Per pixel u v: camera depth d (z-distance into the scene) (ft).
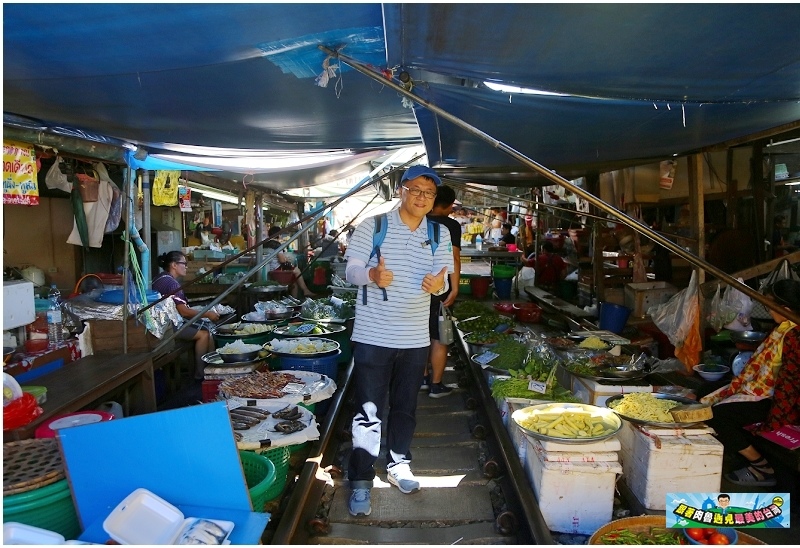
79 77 10.69
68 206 22.79
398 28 8.31
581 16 7.81
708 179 24.02
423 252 11.70
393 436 12.54
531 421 12.09
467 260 53.16
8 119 13.50
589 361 16.30
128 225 16.83
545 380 15.06
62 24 8.06
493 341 20.71
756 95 12.09
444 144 20.83
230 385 14.42
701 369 17.48
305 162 23.93
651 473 11.26
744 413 12.84
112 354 16.05
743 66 10.02
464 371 22.48
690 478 11.28
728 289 18.13
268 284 35.70
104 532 7.66
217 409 8.23
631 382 15.30
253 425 12.07
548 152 20.80
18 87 11.25
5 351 13.23
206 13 7.85
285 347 18.39
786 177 24.17
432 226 12.01
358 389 11.94
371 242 11.60
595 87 11.57
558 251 41.70
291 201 52.90
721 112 13.82
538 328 27.55
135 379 16.03
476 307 28.63
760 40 8.68
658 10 7.59
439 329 17.95
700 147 19.44
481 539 10.73
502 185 33.06
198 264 35.73
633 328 23.45
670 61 9.79
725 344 19.62
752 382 12.55
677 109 13.47
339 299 27.58
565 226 45.85
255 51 9.62
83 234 17.80
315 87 12.17
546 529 10.03
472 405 18.15
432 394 19.39
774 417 11.98
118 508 7.52
